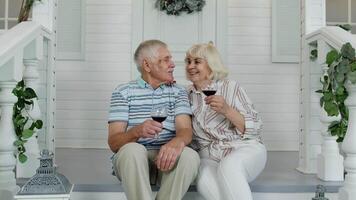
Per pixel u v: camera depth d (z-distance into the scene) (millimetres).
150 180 2420
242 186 2117
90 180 2619
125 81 4840
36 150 2855
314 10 3117
